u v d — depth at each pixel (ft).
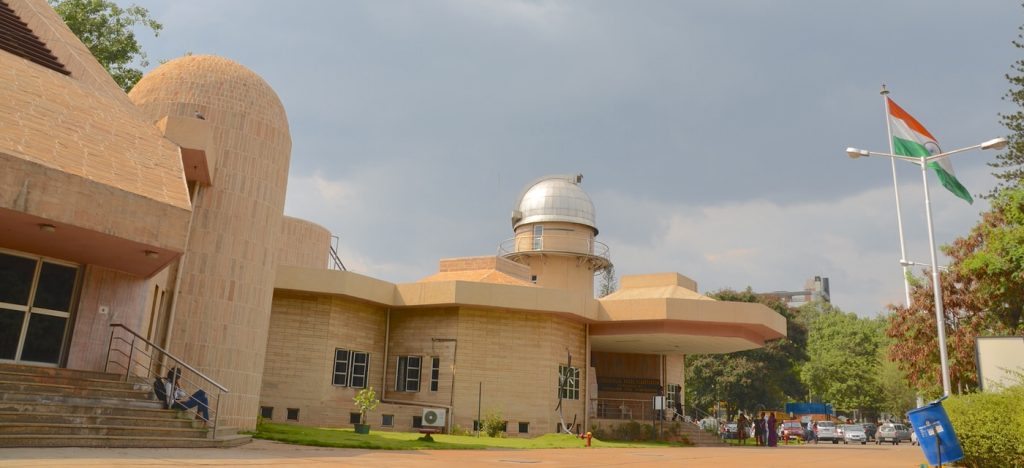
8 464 28.19
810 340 252.83
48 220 39.19
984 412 45.52
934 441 40.91
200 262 65.16
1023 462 43.01
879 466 53.98
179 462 33.76
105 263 50.37
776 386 201.87
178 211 45.39
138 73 106.93
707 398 198.49
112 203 41.93
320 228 118.83
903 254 107.45
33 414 39.40
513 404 95.86
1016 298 79.51
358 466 37.63
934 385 104.47
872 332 245.86
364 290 95.81
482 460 47.55
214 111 68.64
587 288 156.87
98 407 43.78
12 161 37.91
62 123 46.73
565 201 157.69
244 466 34.09
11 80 48.03
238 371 65.98
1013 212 78.07
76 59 61.11
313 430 73.20
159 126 58.59
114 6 105.50
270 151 71.92
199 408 53.83
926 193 79.15
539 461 48.55
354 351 97.25
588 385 106.32
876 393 231.71
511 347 98.02
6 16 61.31
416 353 99.81
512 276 122.11
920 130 82.94
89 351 49.96
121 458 33.94
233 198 67.97
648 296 119.65
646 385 130.00
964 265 82.28
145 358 56.85
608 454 61.57
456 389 94.99
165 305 62.90
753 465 51.03
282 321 92.63
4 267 46.29
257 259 69.31
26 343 46.88
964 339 93.30
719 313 100.42
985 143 76.84
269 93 74.43
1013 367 59.93
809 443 161.89
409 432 92.73
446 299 95.40
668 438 107.14
